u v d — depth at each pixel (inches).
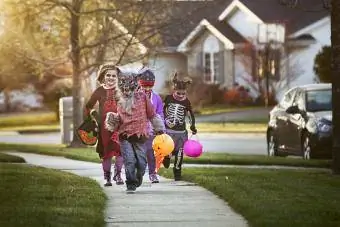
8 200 740.0
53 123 3425.2
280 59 3361.2
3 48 1726.1
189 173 1013.2
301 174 1032.8
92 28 1765.5
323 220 643.5
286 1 1081.4
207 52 3585.1
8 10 1649.9
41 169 1039.6
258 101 3385.8
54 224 619.8
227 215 698.2
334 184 898.7
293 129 1478.8
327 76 2534.5
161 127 864.9
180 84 964.0
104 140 902.4
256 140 2268.7
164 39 1793.8
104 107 901.2
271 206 707.4
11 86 3336.6
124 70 866.1
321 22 3363.7
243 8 3464.6
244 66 3412.9
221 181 899.4
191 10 1679.4
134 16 1632.6
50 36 1761.8
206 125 2859.3
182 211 719.7
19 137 2645.2
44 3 1628.9
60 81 3297.2
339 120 1029.8
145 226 648.4
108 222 665.6
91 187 848.9
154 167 938.1
